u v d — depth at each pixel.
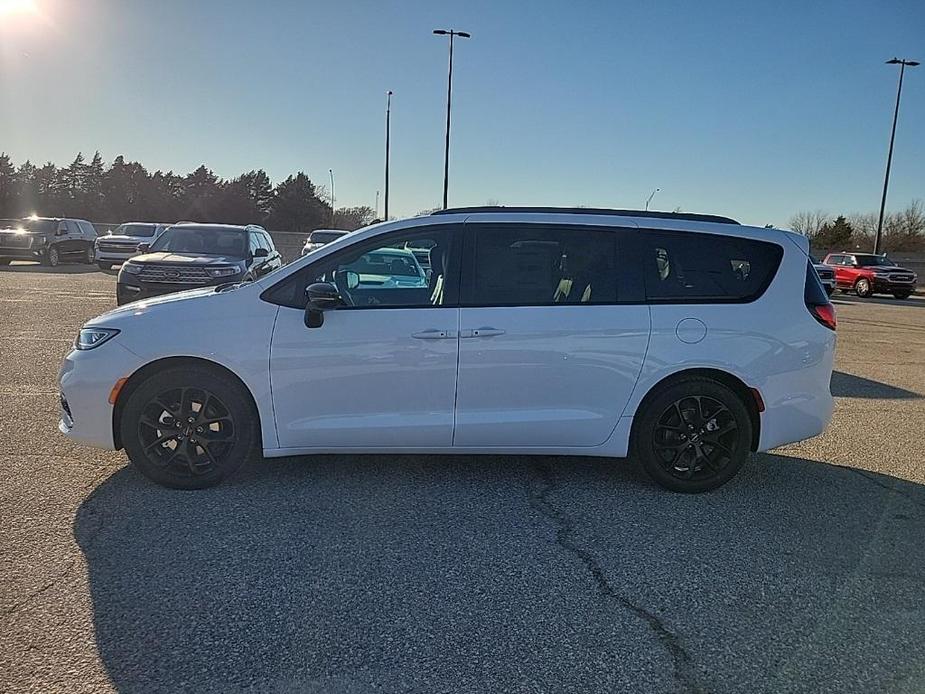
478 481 4.91
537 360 4.60
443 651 2.94
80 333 4.65
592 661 2.90
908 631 3.19
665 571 3.70
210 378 4.49
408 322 4.53
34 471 4.79
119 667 2.75
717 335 4.70
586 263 4.72
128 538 3.86
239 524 4.08
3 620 3.04
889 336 14.80
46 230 25.77
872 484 5.15
